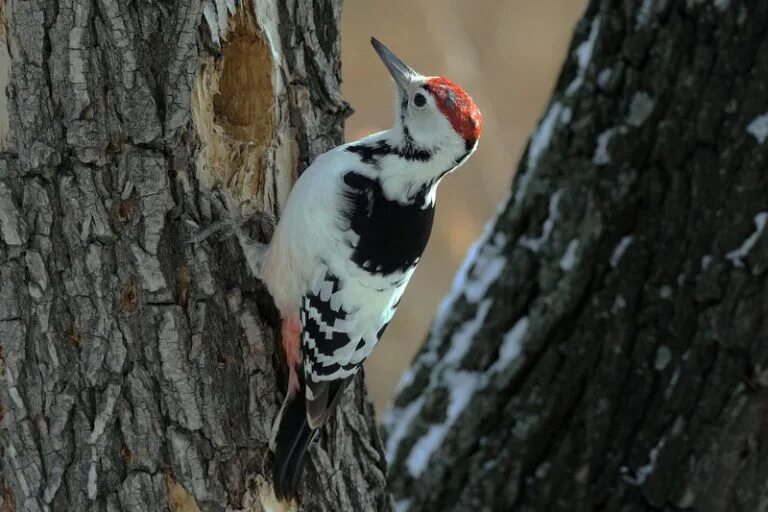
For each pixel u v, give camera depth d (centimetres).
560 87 934
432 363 970
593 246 882
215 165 693
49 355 644
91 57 621
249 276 711
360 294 752
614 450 891
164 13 636
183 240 666
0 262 637
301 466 720
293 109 739
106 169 637
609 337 881
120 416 655
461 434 936
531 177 926
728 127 838
